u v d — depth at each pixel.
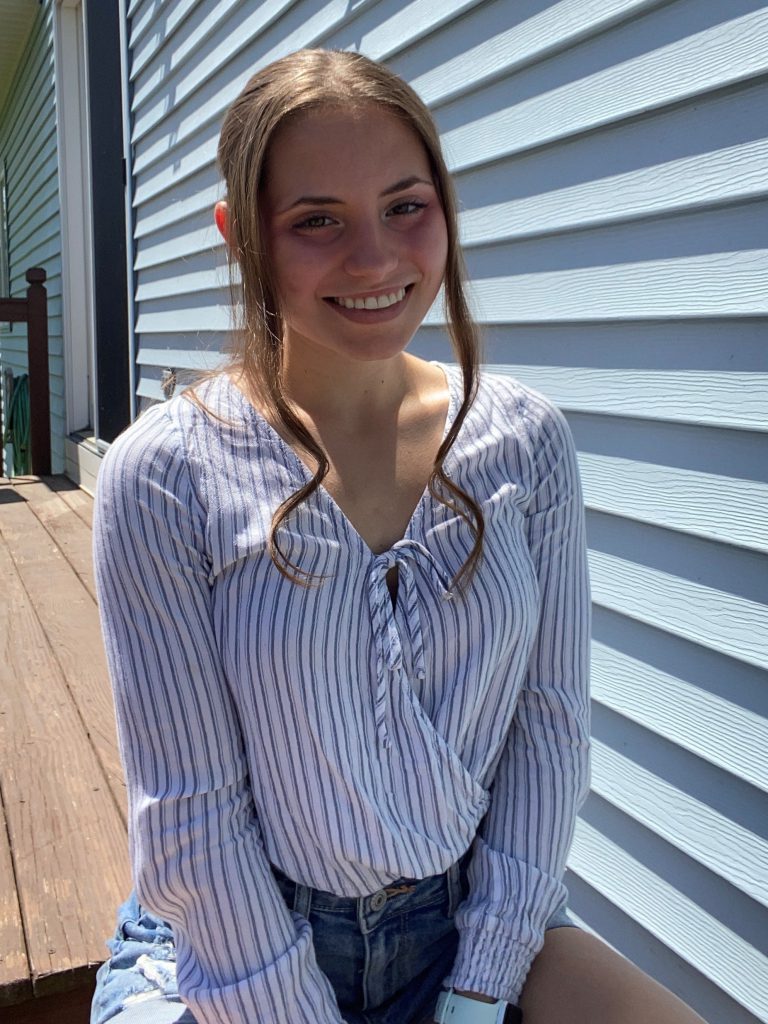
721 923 1.59
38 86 7.45
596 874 1.84
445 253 1.16
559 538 1.25
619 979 1.13
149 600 1.09
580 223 1.75
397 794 1.12
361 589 1.10
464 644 1.12
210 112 3.68
